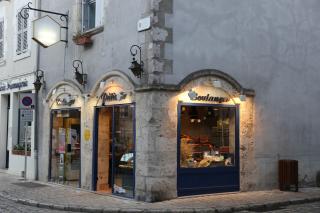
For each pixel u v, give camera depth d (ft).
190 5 40.63
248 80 44.32
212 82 41.27
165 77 38.88
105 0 45.11
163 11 39.14
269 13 46.39
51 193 44.14
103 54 45.06
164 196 38.47
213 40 41.93
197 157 40.78
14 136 62.90
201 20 41.24
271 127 45.80
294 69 48.19
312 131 49.21
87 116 46.42
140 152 39.11
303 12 49.39
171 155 38.96
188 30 40.40
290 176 44.57
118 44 42.96
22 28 61.21
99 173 45.42
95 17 47.37
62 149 51.24
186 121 40.19
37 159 55.31
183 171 39.70
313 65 49.88
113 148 43.01
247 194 42.19
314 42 50.16
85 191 45.24
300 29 48.98
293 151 47.47
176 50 39.63
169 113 38.93
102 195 42.70
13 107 63.16
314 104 49.65
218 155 42.11
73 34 49.75
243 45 44.09
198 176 40.57
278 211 35.91
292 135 47.50
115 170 42.60
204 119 41.32
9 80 64.18
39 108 55.83
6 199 42.39
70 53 50.44
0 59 67.10
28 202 39.52
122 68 42.27
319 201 41.16
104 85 44.21
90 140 45.83
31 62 58.44
